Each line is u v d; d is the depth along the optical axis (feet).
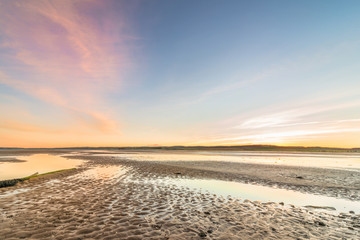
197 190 42.32
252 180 53.83
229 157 156.56
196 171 70.18
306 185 47.78
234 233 21.89
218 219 26.03
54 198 34.76
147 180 53.31
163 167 82.33
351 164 99.04
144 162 106.32
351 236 21.29
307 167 84.23
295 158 147.43
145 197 36.29
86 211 28.12
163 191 41.14
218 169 76.02
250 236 21.20
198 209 29.99
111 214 27.09
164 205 31.71
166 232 21.85
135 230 22.15
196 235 21.25
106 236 20.44
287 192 41.04
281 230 22.77
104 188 43.27
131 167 82.43
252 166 87.51
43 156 167.22
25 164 97.35
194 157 153.79
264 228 23.30
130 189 42.60
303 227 23.66
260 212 28.94
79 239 19.61
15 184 45.75
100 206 30.55
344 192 41.27
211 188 44.29
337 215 27.91
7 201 32.60
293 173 66.49
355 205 32.71
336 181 52.95
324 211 29.63
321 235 21.52
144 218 25.91
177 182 50.83
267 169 76.79
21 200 33.24
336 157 162.40
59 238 19.70
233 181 52.37
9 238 19.44
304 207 31.45
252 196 37.88
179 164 95.35
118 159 129.39
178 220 25.46
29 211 27.71
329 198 36.78
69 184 47.09
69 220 24.58
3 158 142.72
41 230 21.45
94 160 120.88
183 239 20.30
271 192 40.93
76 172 67.00
